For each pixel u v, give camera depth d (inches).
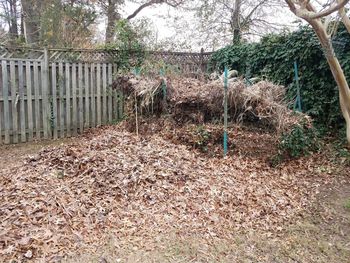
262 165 187.6
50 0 378.0
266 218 127.7
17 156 212.4
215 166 175.8
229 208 131.9
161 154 172.7
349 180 170.7
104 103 288.2
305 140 201.2
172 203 130.3
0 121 237.8
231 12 443.8
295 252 106.9
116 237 107.3
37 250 96.3
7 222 107.3
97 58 282.7
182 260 98.6
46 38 359.3
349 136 128.6
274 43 264.5
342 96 123.3
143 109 237.0
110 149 178.1
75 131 274.4
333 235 118.5
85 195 129.0
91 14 391.9
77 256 96.5
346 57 214.4
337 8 87.9
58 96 262.5
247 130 207.5
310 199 148.6
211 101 211.2
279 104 201.6
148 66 263.7
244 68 297.6
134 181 140.2
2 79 234.7
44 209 116.1
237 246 108.4
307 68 240.7
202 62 339.0
